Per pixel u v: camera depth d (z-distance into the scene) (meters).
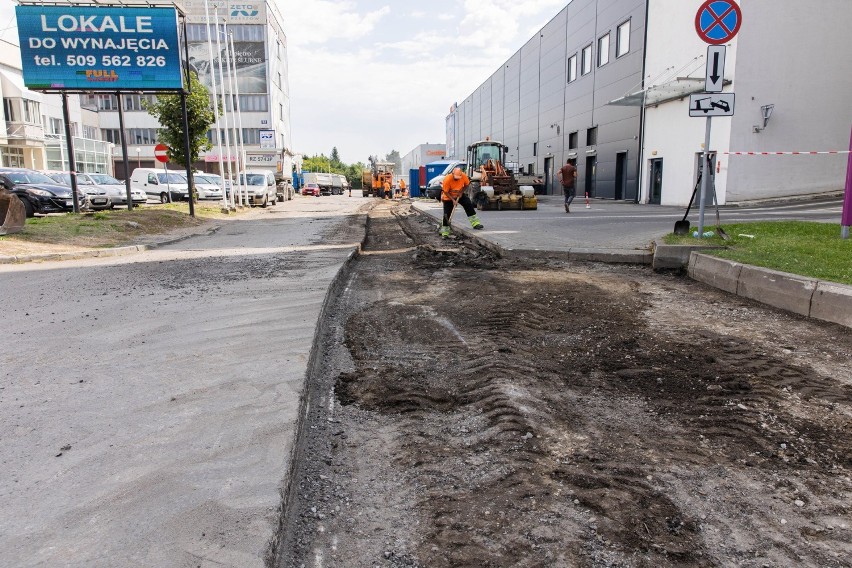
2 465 2.56
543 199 33.19
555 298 6.61
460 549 2.26
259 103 67.38
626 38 28.25
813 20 19.45
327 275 7.84
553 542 2.30
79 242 11.81
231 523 2.12
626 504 2.58
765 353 4.63
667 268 8.23
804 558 2.25
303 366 3.90
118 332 4.89
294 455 2.73
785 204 19.31
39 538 2.02
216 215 22.56
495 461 2.95
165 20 16.83
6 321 5.33
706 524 2.46
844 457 3.04
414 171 49.22
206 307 5.86
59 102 48.94
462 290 7.16
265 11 65.62
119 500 2.27
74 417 3.09
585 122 34.19
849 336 5.04
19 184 19.02
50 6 16.14
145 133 68.44
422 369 4.36
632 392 3.89
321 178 69.81
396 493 2.68
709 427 3.38
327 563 2.17
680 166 23.39
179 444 2.75
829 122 20.09
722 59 8.40
